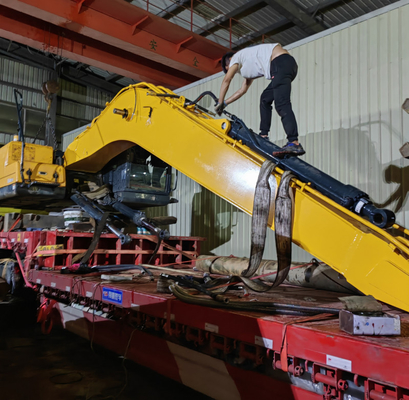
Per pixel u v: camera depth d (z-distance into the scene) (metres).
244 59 2.91
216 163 2.77
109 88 14.55
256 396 2.15
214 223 6.69
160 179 5.03
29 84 12.61
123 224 5.04
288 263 2.27
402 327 1.81
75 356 3.55
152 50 8.77
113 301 3.08
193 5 9.37
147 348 2.98
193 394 2.76
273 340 1.92
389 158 4.54
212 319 2.26
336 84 5.10
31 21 8.68
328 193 2.27
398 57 4.54
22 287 4.89
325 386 1.79
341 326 1.76
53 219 5.54
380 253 1.94
